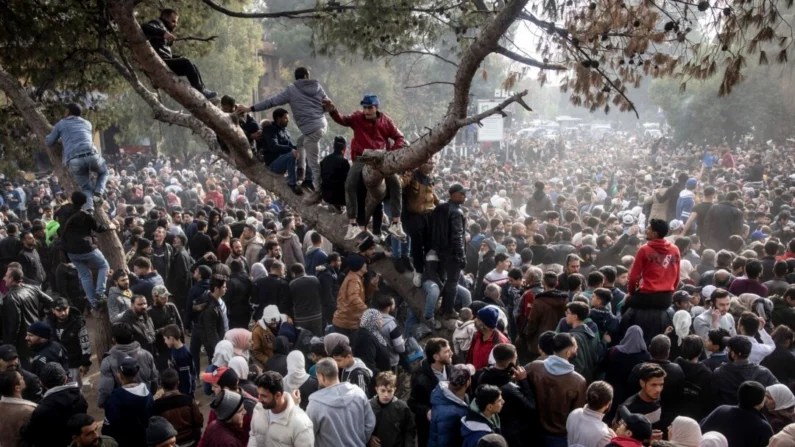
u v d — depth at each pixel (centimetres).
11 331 868
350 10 1038
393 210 711
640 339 636
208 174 2903
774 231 1311
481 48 561
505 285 893
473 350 662
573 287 799
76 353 840
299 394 586
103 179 943
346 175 759
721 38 636
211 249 1177
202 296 877
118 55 1196
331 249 1351
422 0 1018
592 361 648
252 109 794
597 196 2055
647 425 463
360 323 737
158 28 781
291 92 789
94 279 941
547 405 543
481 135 3759
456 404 526
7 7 986
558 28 727
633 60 703
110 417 571
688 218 1309
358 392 534
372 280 891
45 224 1417
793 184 2138
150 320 818
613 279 800
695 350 600
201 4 1280
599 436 488
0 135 1166
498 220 1127
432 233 740
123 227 1364
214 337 864
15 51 1030
